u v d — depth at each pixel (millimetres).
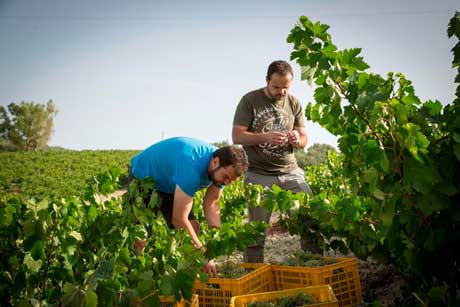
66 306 2355
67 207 3338
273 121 5168
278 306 3107
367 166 2379
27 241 2900
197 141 3584
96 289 2457
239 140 5102
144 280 2594
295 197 3531
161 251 3178
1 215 3234
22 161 39156
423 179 2201
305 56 2441
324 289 3252
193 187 3365
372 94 2268
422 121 2547
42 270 3154
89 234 3217
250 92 5219
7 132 84750
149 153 3752
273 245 7113
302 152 23875
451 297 2443
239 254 6602
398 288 4031
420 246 2453
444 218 2410
